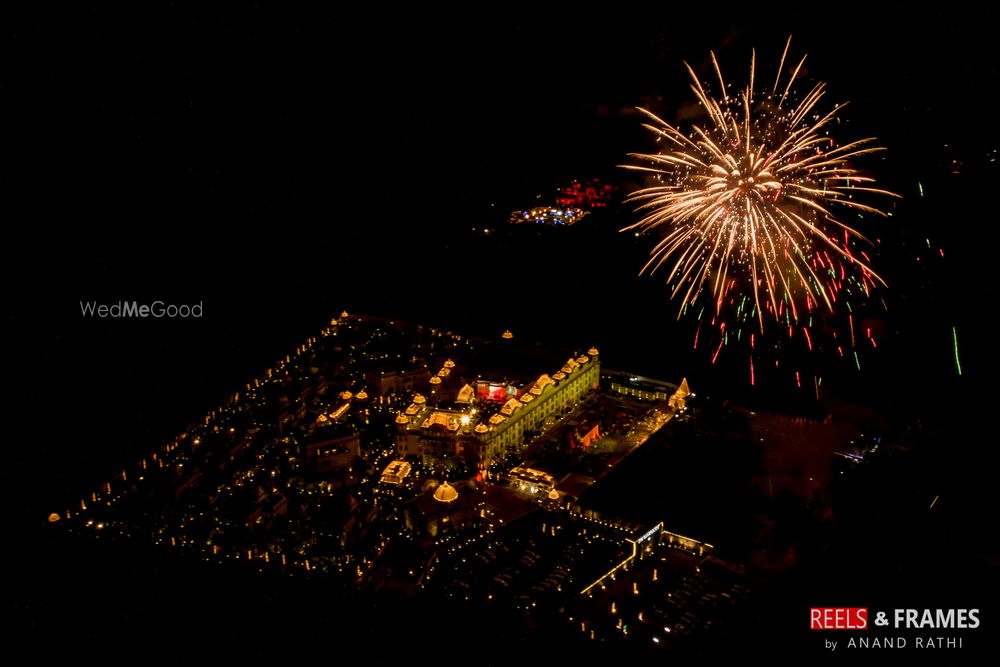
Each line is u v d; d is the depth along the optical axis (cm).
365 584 6738
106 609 6481
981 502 6650
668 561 6881
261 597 6594
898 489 6994
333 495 7981
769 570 6538
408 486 8206
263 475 8325
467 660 5894
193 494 7981
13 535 7406
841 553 6444
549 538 7238
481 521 7569
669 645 5916
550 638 6075
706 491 7619
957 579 5978
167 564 7000
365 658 5934
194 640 6150
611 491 7694
